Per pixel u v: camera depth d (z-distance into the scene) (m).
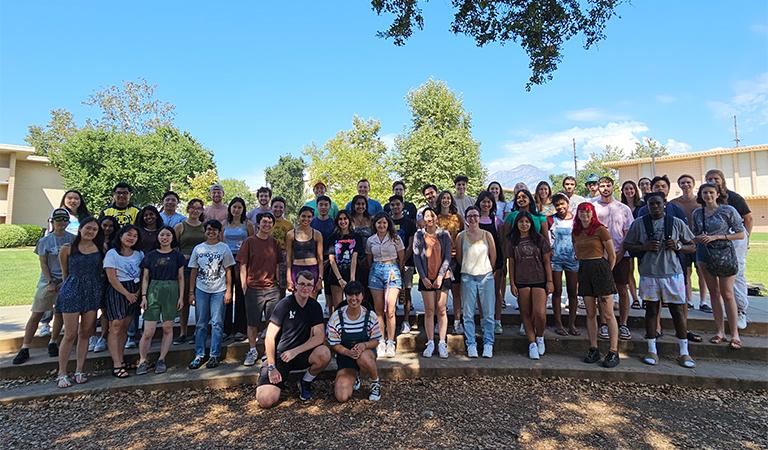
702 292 6.05
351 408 3.97
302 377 4.18
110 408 4.01
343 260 5.25
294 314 4.24
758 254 13.98
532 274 5.02
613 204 5.62
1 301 7.75
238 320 5.40
